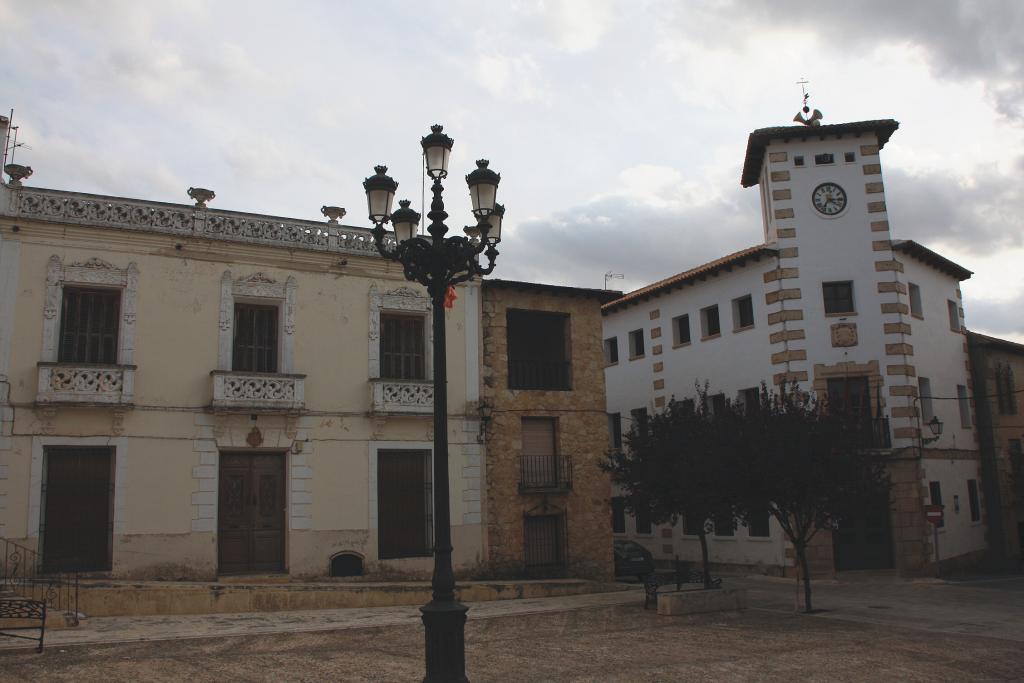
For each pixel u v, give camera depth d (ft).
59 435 56.80
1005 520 95.61
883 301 83.82
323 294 67.46
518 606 59.52
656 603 57.52
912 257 89.51
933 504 81.35
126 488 58.23
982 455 96.63
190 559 59.52
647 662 39.29
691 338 97.40
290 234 66.85
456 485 70.03
